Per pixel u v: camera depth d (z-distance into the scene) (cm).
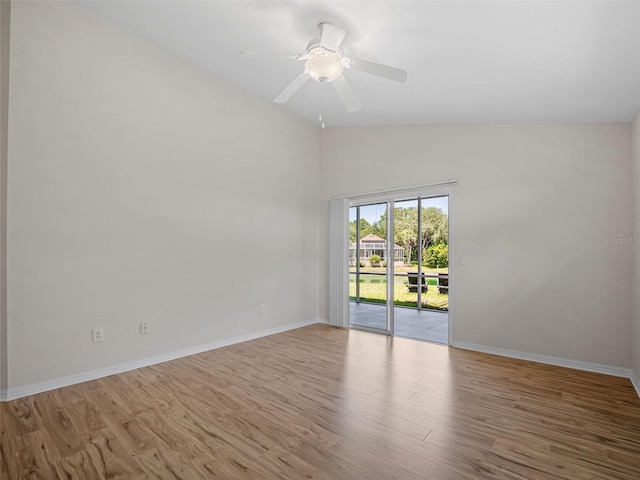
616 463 186
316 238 538
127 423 225
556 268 358
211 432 215
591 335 340
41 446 198
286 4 245
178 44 333
